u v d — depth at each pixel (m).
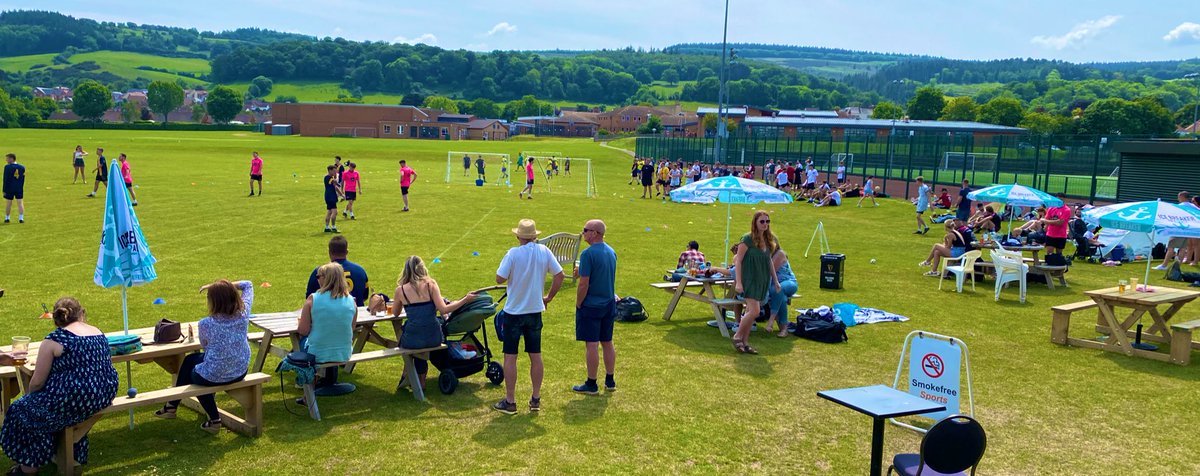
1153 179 23.30
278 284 12.59
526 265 7.02
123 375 7.84
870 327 10.68
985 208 23.00
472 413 7.09
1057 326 10.02
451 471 5.84
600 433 6.67
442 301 7.51
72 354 5.48
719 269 10.59
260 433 6.45
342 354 7.05
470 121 158.88
